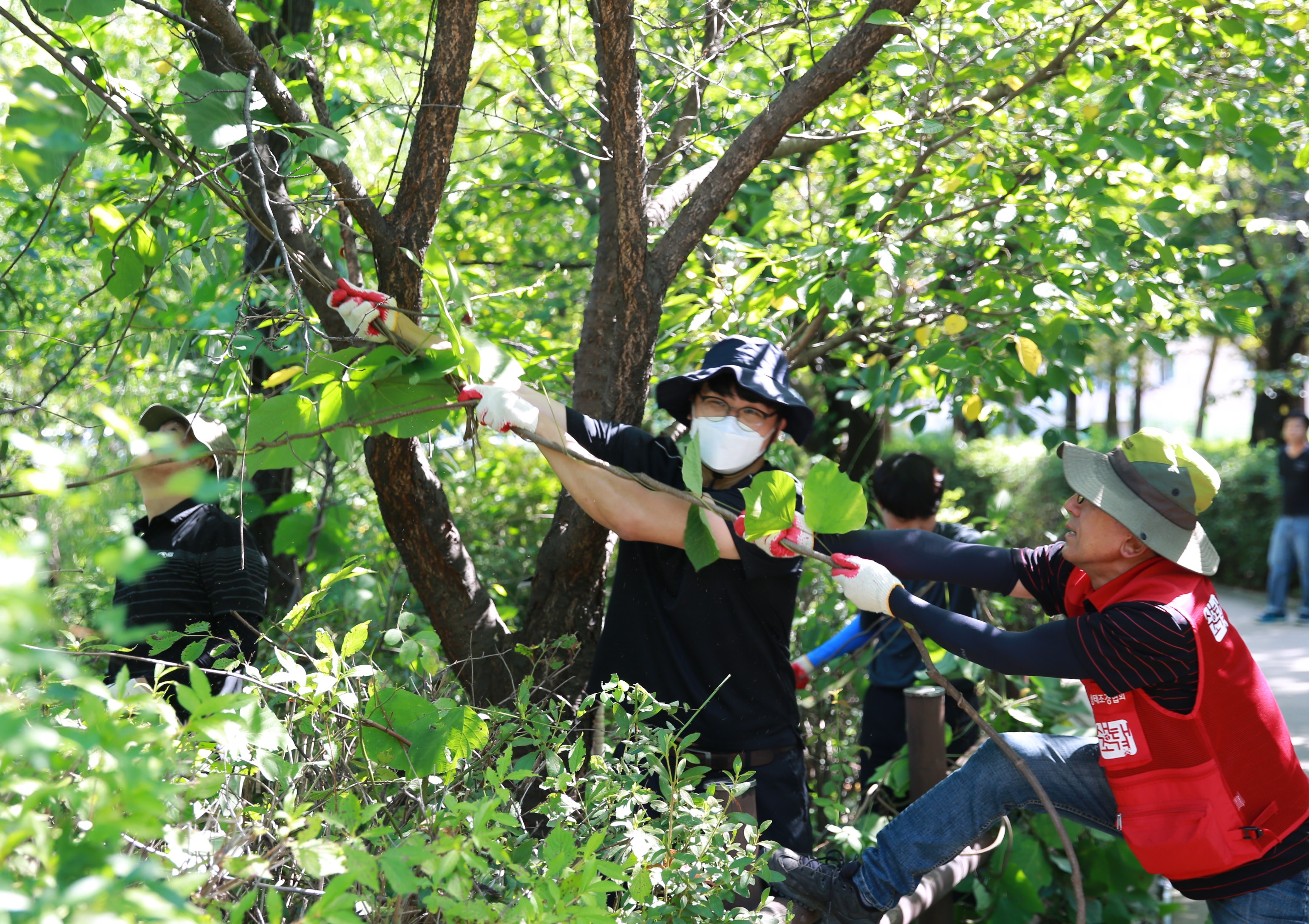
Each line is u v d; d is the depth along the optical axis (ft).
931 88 10.25
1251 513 34.30
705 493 7.57
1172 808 6.47
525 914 4.11
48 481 3.47
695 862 5.34
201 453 3.62
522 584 13.02
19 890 2.91
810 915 8.13
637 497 7.40
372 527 13.39
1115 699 6.59
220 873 4.03
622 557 7.99
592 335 9.41
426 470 8.70
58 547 4.07
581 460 6.58
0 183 8.66
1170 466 6.48
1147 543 6.40
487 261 15.62
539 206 15.81
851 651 10.62
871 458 18.78
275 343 8.38
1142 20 10.04
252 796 5.58
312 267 6.56
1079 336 10.26
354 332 6.51
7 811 3.19
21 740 2.87
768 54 10.71
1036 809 9.67
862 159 13.35
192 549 8.50
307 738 5.59
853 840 8.00
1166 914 10.60
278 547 6.48
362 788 5.33
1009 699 11.35
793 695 8.02
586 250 15.19
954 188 10.57
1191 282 11.20
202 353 8.87
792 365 11.85
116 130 8.02
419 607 11.53
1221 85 10.82
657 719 7.62
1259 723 6.47
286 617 5.94
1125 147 8.80
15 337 9.77
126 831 3.21
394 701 5.40
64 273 13.21
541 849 5.19
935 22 10.79
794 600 7.92
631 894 4.82
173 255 6.61
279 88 6.64
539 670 8.97
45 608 2.90
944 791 7.66
